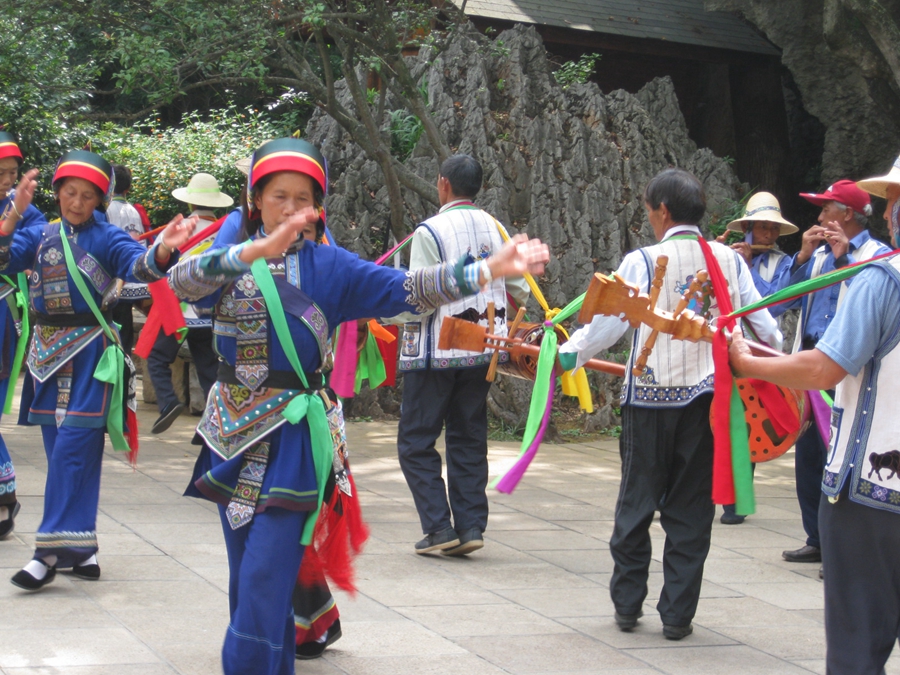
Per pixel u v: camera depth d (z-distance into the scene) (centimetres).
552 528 564
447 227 502
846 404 274
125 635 361
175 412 712
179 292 268
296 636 342
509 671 350
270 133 1424
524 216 1013
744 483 323
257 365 281
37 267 422
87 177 409
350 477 309
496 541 534
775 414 373
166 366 719
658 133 1095
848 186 499
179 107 1897
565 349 378
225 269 256
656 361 388
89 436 418
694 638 397
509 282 520
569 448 831
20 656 335
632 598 398
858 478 266
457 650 369
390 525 555
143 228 758
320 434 282
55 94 1136
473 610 418
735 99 1547
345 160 1098
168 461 691
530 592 446
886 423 263
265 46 888
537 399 362
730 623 418
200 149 1355
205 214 767
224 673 277
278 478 278
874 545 266
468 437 506
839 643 272
